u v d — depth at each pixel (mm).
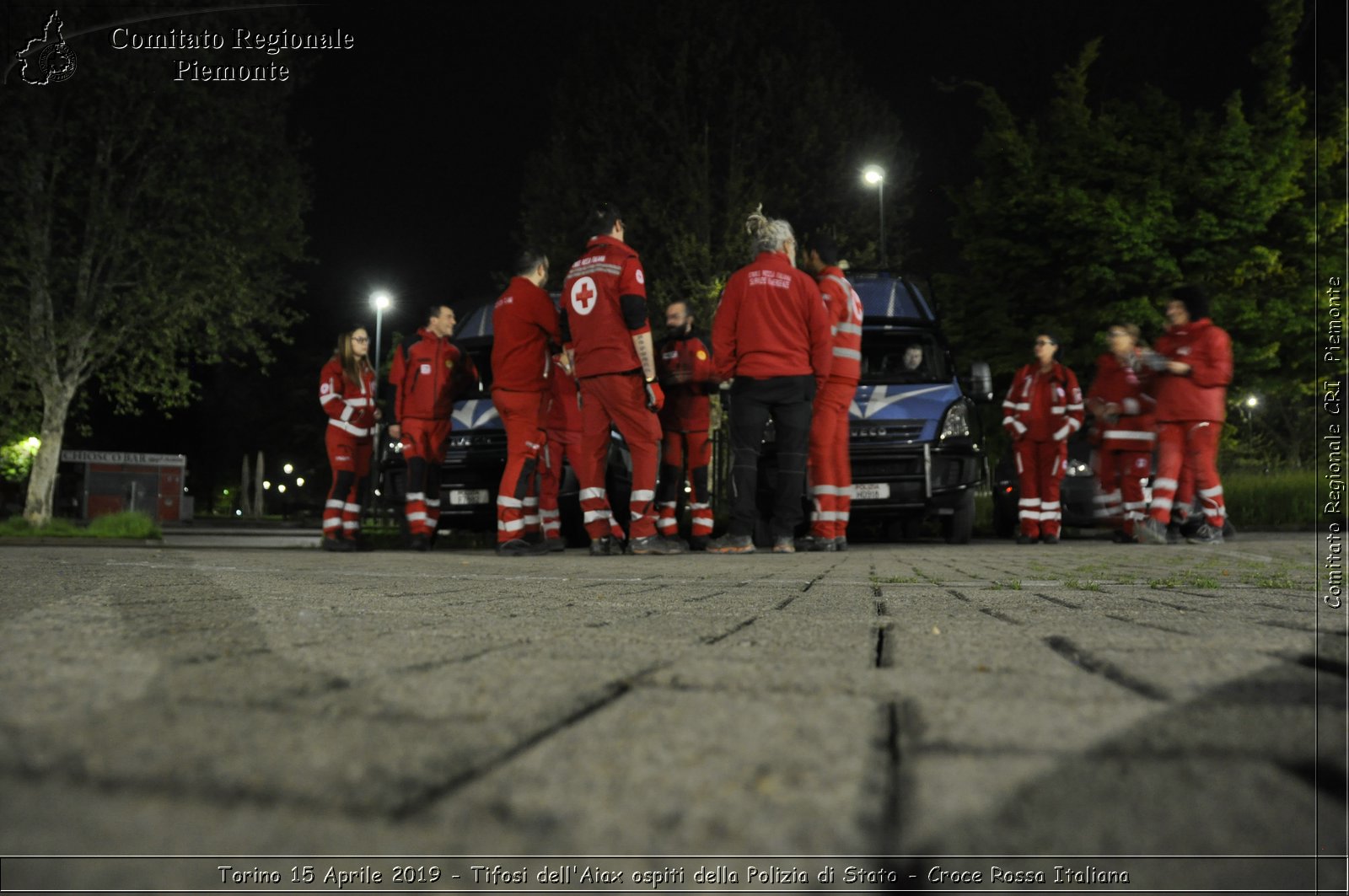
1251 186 17656
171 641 1744
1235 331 18297
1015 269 18688
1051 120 19422
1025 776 819
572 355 7473
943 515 9766
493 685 1268
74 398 21953
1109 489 9617
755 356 7305
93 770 817
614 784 799
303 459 51969
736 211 25844
